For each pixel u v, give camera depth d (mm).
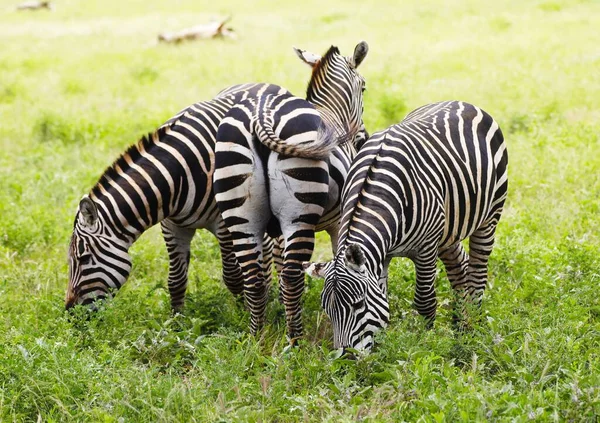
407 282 10414
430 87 22094
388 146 8516
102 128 19688
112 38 35875
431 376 7754
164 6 47656
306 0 45688
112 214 9336
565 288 10086
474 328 8969
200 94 23375
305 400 7680
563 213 13070
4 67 29328
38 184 15711
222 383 8000
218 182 8836
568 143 16094
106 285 9508
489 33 30391
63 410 7566
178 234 10211
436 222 8648
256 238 9062
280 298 10555
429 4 39562
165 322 9336
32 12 47688
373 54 27703
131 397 7848
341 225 8297
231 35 33562
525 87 21234
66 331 8945
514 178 14945
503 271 11125
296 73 25234
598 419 7086
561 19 31781
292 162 8625
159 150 9398
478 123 9516
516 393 7746
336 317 7617
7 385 7945
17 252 12992
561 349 8305
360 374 8000
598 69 22891
